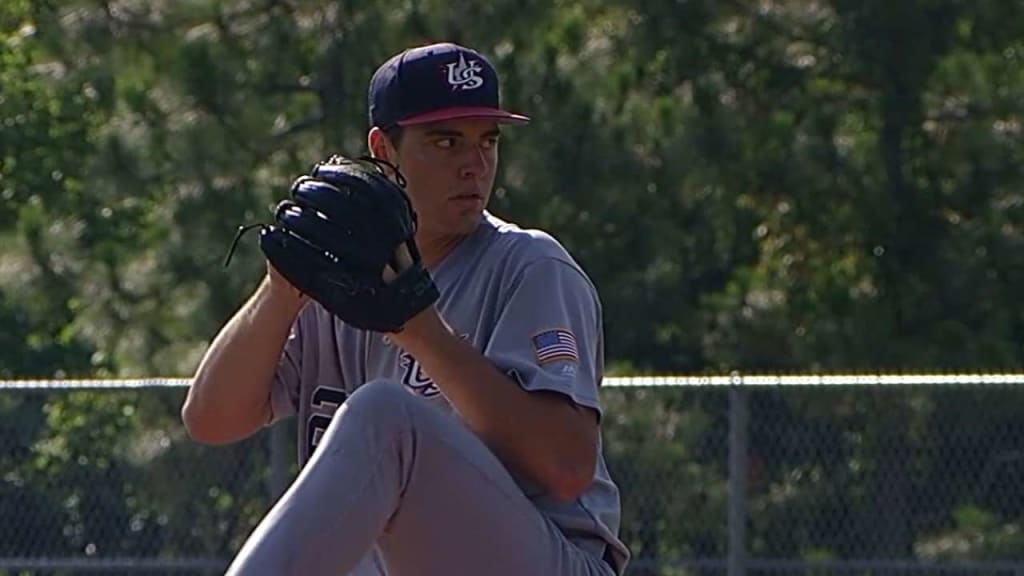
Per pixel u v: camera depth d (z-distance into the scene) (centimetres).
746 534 3000
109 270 4881
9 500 3167
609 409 3092
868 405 2995
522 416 1277
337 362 1429
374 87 1380
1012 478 2961
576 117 4609
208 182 4738
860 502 2992
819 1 4997
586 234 4719
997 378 2855
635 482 3084
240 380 1402
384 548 1284
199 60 4747
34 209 5444
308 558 1178
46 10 5156
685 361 4897
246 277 4625
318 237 1234
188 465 3139
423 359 1270
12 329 6362
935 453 2981
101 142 5000
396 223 1241
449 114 1334
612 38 5031
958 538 2933
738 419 2975
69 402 3191
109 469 3162
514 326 1323
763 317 4900
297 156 4788
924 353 4728
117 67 4916
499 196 4612
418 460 1241
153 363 4688
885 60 4934
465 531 1258
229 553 3122
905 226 4984
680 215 4941
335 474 1204
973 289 4844
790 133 4931
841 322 4844
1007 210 4934
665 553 3066
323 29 4834
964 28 5081
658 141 4766
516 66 4672
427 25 4709
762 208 5166
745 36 5050
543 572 1284
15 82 7319
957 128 5000
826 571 2953
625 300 4753
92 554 3153
